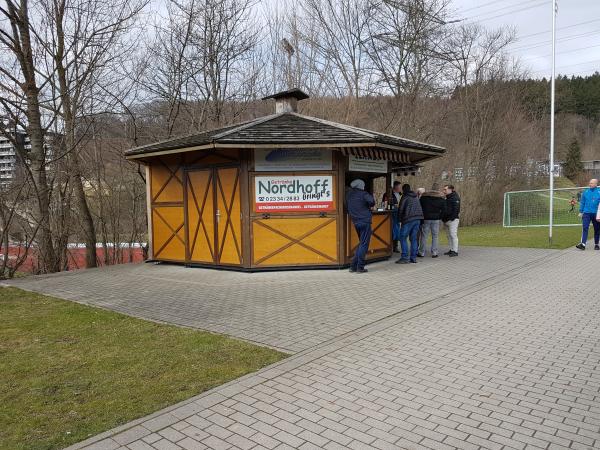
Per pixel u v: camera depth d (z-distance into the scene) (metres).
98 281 9.56
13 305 7.56
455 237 12.27
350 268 9.99
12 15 11.66
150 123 17.30
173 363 4.80
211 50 17.62
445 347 5.20
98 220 17.44
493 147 30.80
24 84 12.02
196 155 10.75
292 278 9.34
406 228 10.98
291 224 10.05
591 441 3.27
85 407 3.88
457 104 29.73
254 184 9.93
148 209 12.01
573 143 55.31
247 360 4.86
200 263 10.88
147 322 6.31
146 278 9.77
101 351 5.22
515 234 18.83
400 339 5.48
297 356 4.95
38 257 12.84
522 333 5.67
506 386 4.17
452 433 3.39
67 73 13.18
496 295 7.67
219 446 3.28
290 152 9.95
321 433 3.43
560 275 9.38
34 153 12.29
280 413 3.74
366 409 3.78
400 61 23.50
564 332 5.69
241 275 9.79
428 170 25.50
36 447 3.28
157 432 3.48
